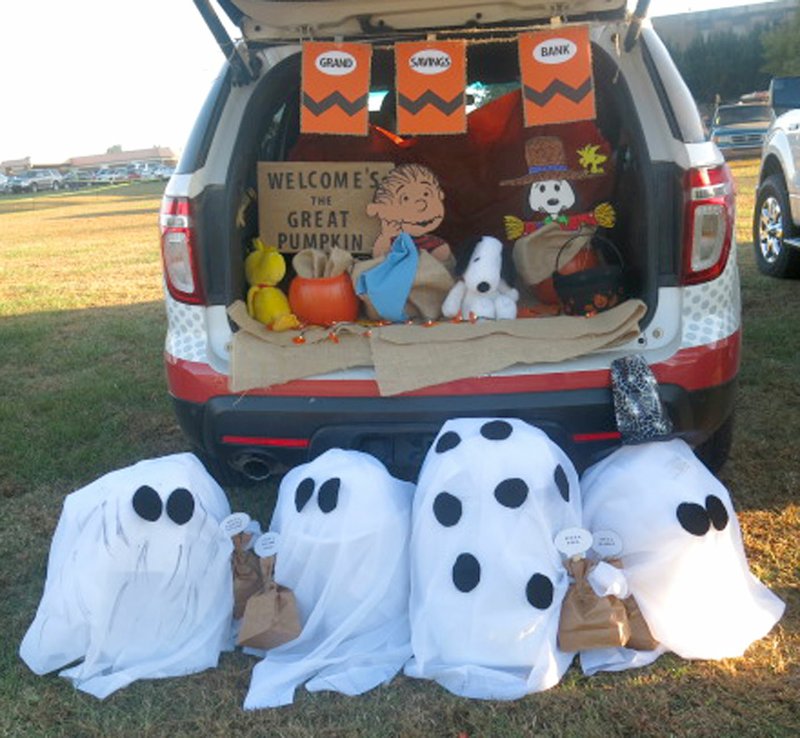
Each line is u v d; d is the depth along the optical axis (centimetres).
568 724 220
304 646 250
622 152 330
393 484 257
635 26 277
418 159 378
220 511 265
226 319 292
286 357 280
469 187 380
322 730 222
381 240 328
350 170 331
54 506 353
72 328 665
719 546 243
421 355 274
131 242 1427
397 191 328
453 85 298
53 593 248
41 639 246
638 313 276
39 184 5791
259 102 310
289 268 336
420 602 242
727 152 2233
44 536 329
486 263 304
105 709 233
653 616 241
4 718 231
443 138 377
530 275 320
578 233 319
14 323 696
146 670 243
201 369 287
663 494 244
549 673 230
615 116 345
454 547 237
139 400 473
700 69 3984
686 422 277
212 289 291
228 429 283
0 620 277
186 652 246
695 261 274
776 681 230
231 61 299
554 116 290
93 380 513
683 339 275
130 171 6256
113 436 424
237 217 299
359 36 316
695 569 240
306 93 300
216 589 253
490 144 376
